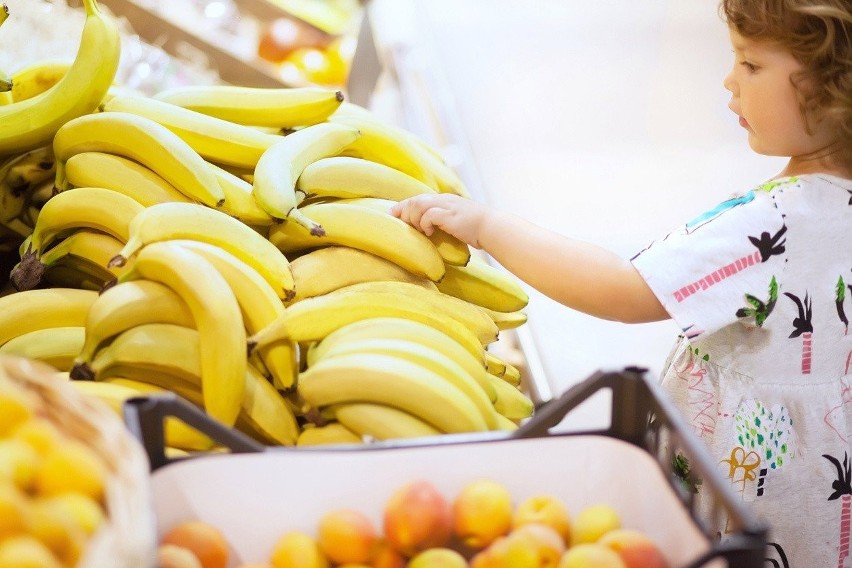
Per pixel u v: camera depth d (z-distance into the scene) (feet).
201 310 2.97
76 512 1.63
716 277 3.65
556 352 8.84
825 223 3.72
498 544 2.22
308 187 3.81
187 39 6.49
